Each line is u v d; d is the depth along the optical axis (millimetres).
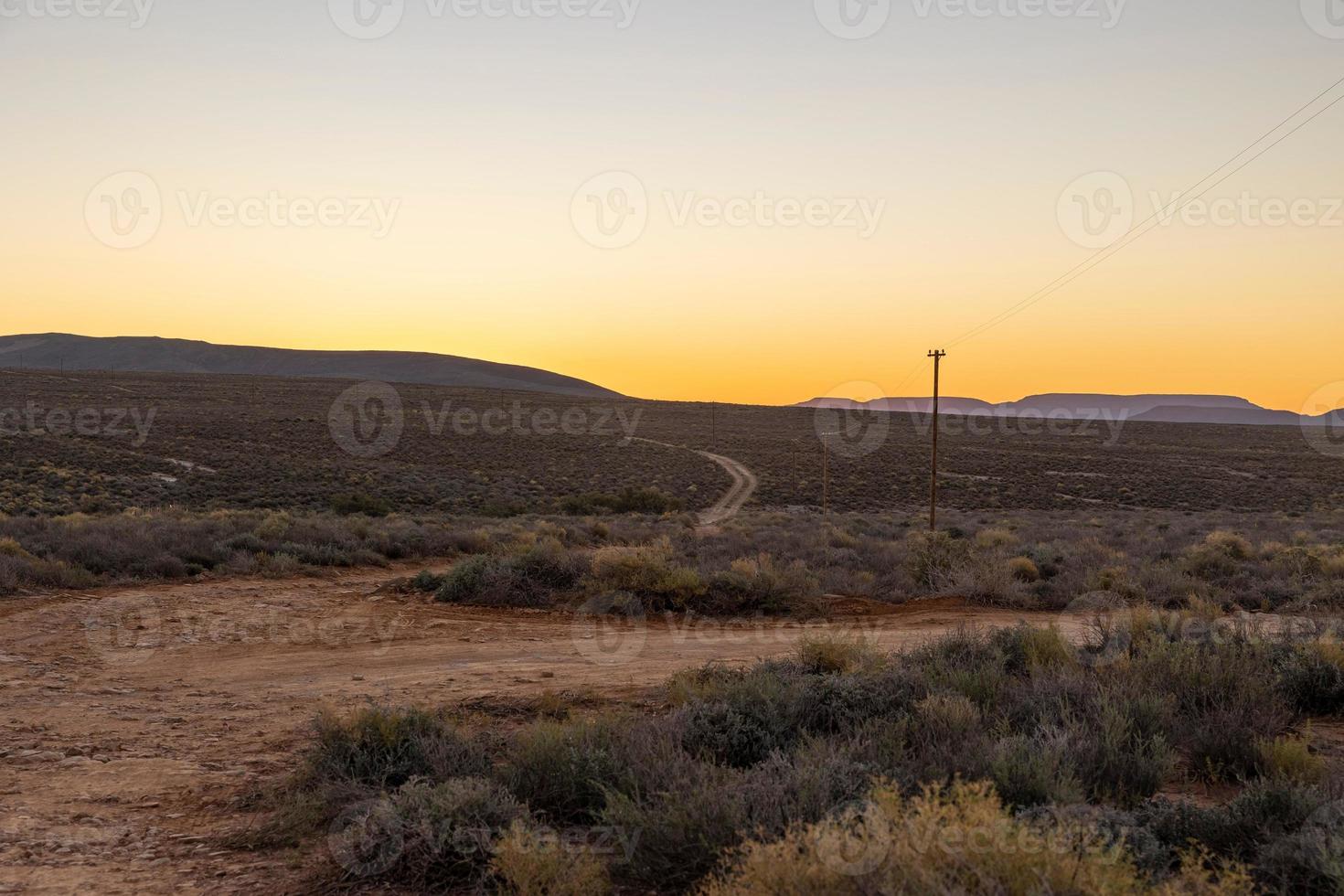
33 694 10219
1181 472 95312
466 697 10156
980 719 7484
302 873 5230
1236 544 28266
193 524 28734
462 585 18766
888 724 7156
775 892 3676
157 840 5824
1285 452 120875
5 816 6254
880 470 92188
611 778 6297
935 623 16875
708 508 67938
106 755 7910
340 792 6375
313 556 24328
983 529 41406
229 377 191000
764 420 171000
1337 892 4141
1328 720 8531
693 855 4910
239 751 8117
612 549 19281
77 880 5113
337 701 10062
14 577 17438
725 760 6871
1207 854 4711
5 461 60312
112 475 59812
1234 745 6766
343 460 79438
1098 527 48875
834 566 25250
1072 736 6520
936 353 32750
